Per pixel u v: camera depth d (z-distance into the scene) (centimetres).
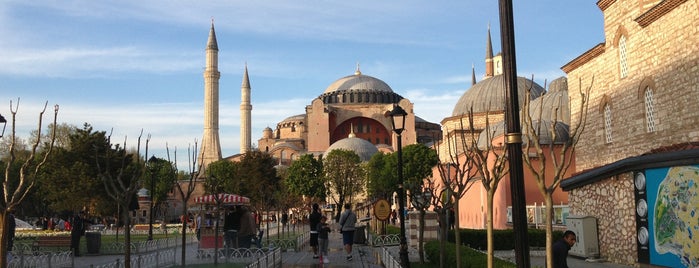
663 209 1717
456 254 1683
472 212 4500
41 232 4622
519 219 812
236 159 13338
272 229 5672
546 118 5066
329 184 8894
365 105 13212
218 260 2142
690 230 1580
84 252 2717
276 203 6462
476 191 4372
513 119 827
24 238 3578
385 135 13362
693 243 1565
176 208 11219
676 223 1648
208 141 12962
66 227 5316
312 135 12512
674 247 1659
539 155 991
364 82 14138
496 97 6725
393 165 7688
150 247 2877
